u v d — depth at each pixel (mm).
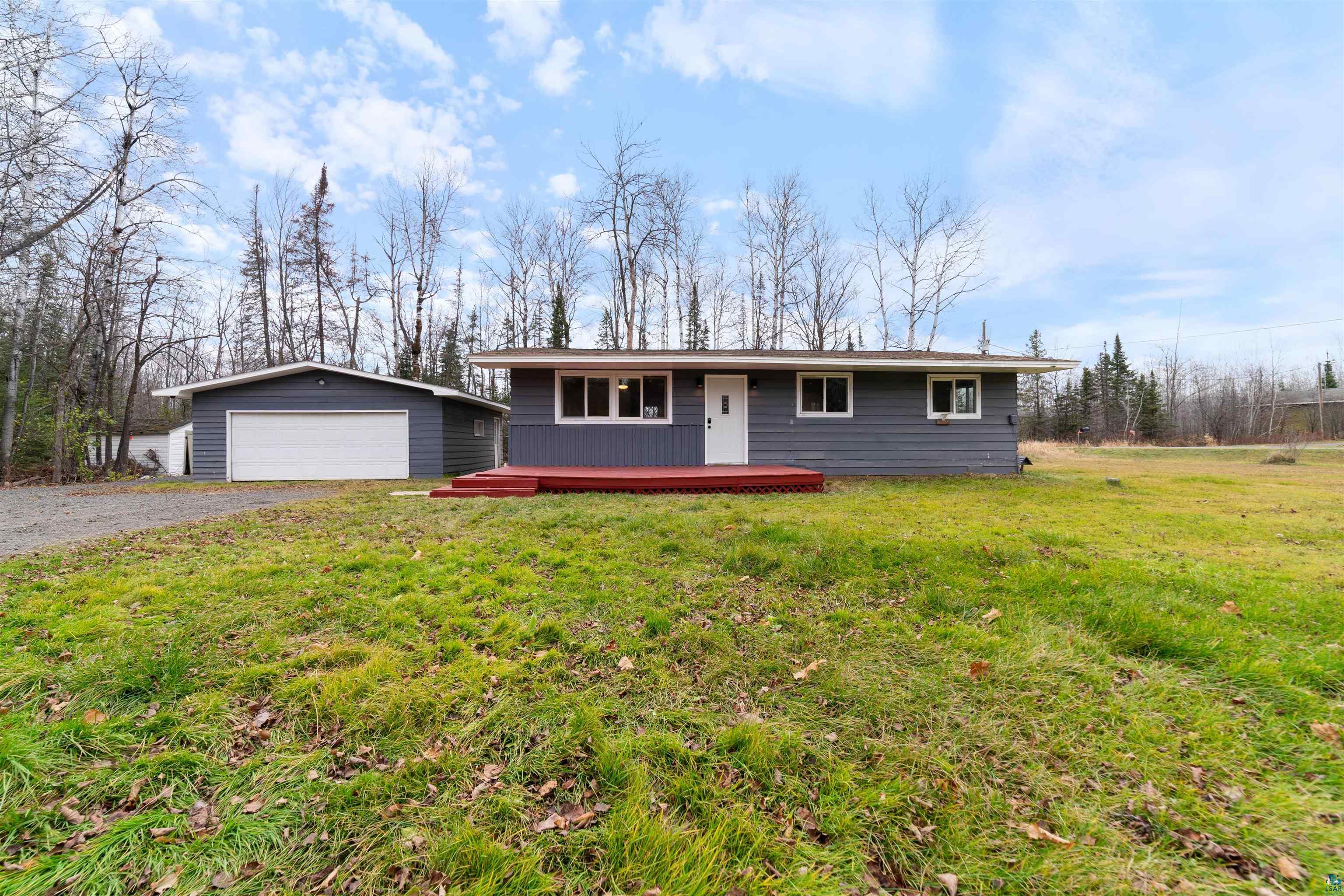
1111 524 5465
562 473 8406
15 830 1545
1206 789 1726
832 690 2293
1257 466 14680
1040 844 1532
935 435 10594
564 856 1495
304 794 1710
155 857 1481
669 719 2104
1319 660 2428
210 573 3650
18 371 14250
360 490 9773
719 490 8141
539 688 2295
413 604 3154
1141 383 34375
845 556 4059
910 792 1724
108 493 9656
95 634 2676
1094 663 2498
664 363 9586
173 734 1969
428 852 1498
